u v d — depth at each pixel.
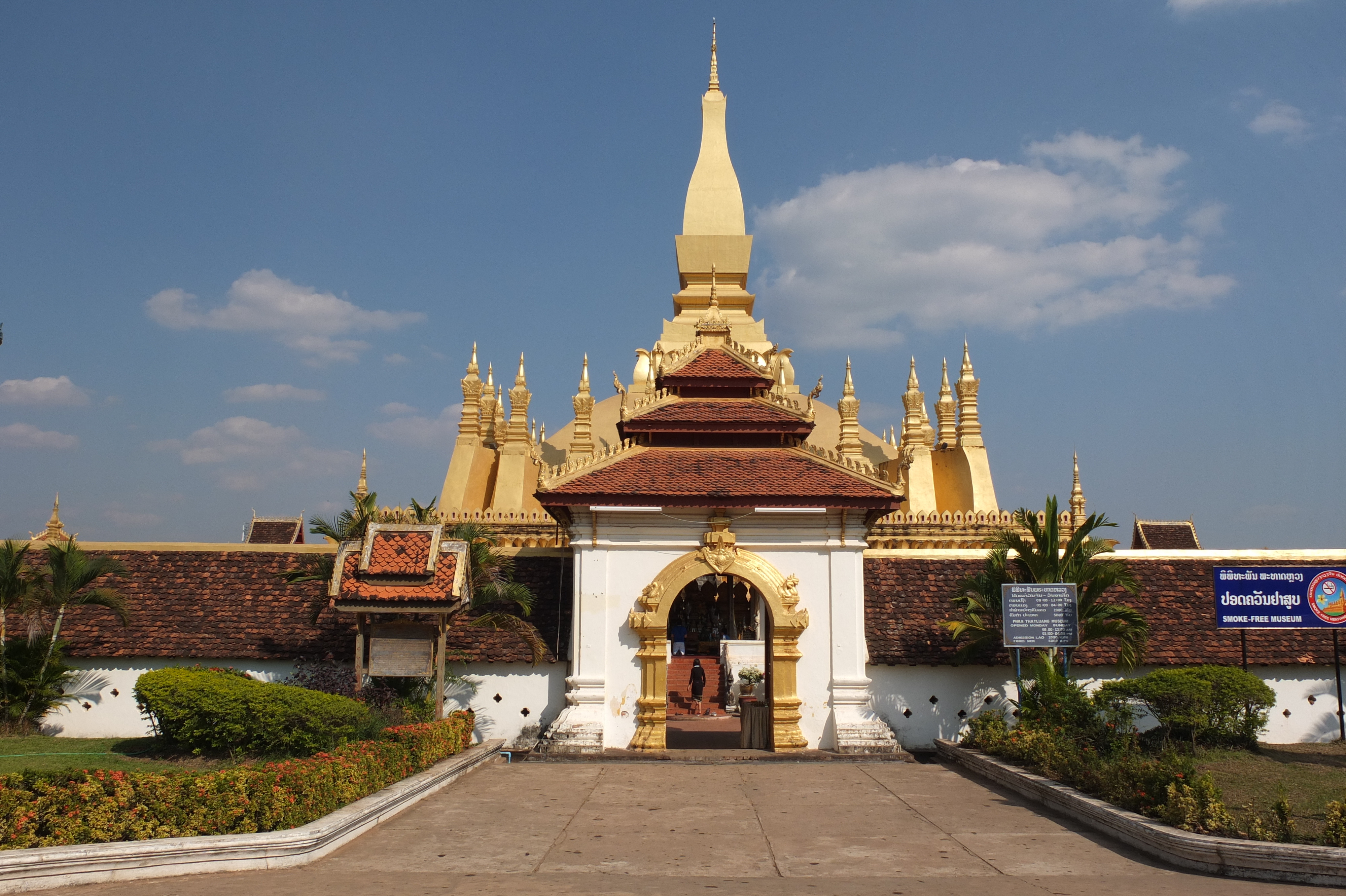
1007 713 24.98
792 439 25.80
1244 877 12.84
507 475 36.25
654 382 34.16
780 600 23.53
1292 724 24.95
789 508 23.69
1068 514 32.50
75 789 13.28
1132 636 22.75
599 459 24.67
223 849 12.92
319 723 19.14
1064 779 18.02
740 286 45.09
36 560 27.06
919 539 30.72
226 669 23.89
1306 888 12.30
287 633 25.19
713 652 39.53
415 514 26.92
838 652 23.61
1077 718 20.53
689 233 45.81
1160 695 21.69
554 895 11.76
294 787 14.37
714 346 27.19
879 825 15.99
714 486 23.83
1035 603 22.05
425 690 23.31
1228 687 22.00
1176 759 15.57
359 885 12.21
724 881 12.53
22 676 23.64
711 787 19.23
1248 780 18.34
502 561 26.30
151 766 19.42
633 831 15.42
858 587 23.88
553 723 23.64
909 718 24.94
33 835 12.70
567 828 15.59
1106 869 13.33
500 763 22.20
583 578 23.89
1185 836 13.45
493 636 25.23
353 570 21.67
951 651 24.97
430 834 15.13
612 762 22.19
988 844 14.76
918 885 12.43
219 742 19.75
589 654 23.58
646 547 23.94
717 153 46.72
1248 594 23.45
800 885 12.35
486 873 12.84
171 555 27.45
